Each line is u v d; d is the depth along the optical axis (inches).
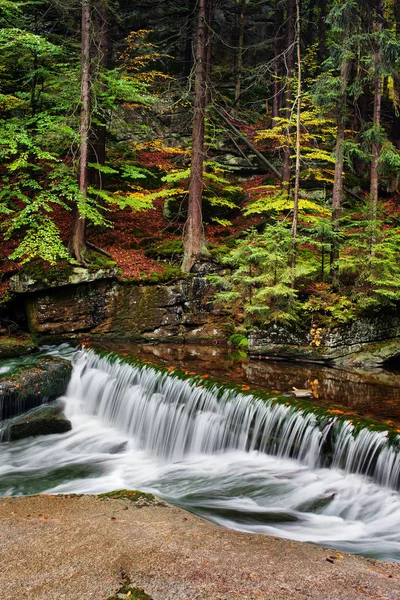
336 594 179.2
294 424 352.2
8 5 639.1
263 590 179.9
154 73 895.7
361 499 292.8
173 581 185.3
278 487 318.0
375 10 555.2
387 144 541.6
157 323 613.6
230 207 736.3
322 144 857.5
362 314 527.5
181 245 683.4
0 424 436.8
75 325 589.6
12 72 787.4
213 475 346.6
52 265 575.8
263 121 1020.5
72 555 207.0
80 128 575.8
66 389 498.0
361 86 549.3
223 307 627.5
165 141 974.4
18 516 254.4
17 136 556.7
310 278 576.1
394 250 548.4
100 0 643.5
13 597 176.6
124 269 621.3
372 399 395.2
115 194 657.0
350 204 755.4
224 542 222.8
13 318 590.6
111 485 341.7
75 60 746.8
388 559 232.7
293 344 531.8
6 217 695.1
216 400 404.2
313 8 1147.3
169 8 1125.1
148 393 448.8
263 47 1114.1
